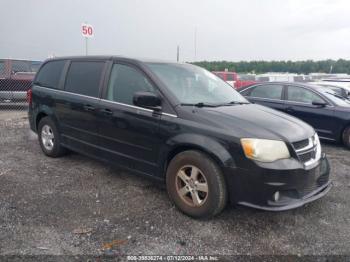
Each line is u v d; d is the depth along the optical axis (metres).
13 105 11.36
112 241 2.92
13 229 3.05
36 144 6.31
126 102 4.00
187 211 3.43
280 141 3.13
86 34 9.35
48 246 2.80
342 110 6.91
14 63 12.34
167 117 3.55
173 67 4.32
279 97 7.88
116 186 4.21
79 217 3.34
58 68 5.27
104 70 4.42
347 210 3.74
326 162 3.74
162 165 3.65
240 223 3.34
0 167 4.82
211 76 4.77
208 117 3.38
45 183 4.24
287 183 3.03
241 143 3.07
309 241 3.05
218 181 3.19
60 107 4.96
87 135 4.54
